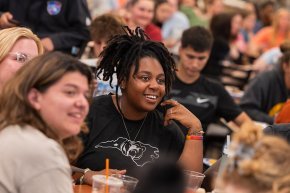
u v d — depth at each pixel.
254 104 6.28
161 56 3.67
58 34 5.75
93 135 3.67
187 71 5.25
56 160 2.64
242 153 2.15
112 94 3.82
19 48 3.69
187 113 3.79
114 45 3.72
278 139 2.16
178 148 3.78
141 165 3.64
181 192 1.57
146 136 3.71
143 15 7.49
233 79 8.15
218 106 5.37
